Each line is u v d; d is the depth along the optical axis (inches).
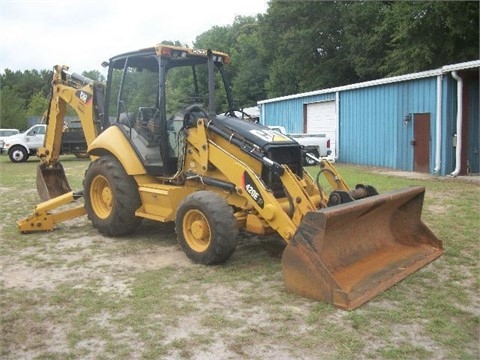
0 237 292.0
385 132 690.2
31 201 422.0
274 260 238.7
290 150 247.4
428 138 616.7
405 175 588.4
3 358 148.3
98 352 151.6
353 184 496.1
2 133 1259.8
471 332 163.5
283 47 1326.3
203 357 147.8
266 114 965.8
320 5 1234.0
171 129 274.4
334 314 174.1
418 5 895.7
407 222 244.4
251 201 226.2
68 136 928.3
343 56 1256.8
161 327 167.3
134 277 217.8
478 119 589.0
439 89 585.0
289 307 180.7
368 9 1147.9
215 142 251.4
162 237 287.7
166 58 271.4
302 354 148.8
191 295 195.3
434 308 180.5
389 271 207.6
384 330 163.0
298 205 216.7
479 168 598.2
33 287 207.6
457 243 266.4
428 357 146.9
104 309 182.9
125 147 277.6
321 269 182.4
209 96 266.5
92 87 326.0
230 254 226.8
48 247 269.4
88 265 236.2
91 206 296.5
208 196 227.8
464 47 926.4
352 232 213.0
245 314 176.7
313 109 845.8
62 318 176.2
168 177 273.0
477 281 210.2
